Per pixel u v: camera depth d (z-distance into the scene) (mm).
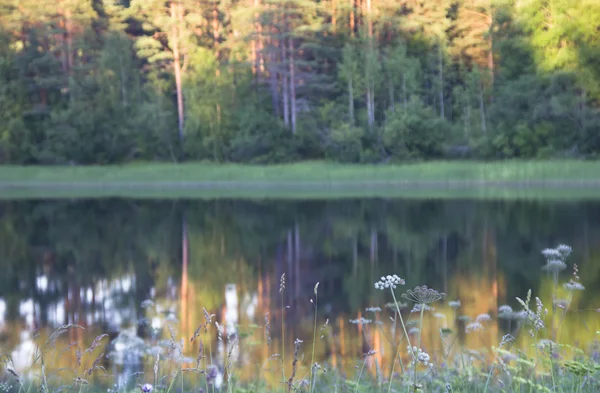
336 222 20750
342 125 48562
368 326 8344
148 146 51844
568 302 4668
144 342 7812
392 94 52781
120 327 8812
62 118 50625
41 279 12609
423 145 47219
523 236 16359
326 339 7738
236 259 14586
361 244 16219
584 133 42625
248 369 6207
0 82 51188
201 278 12508
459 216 21312
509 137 44469
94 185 44469
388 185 40594
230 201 29953
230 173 44625
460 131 50156
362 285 11406
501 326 7898
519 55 46750
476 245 15344
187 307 10047
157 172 45812
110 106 52656
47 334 8500
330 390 4457
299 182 42594
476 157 45750
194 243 17141
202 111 51656
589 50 42844
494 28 49125
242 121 50844
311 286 11477
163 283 12070
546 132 43406
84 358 7047
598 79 43156
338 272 12727
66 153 50469
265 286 11625
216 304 10203
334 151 48969
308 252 15289
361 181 41219
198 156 51812
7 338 8281
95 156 50906
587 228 17328
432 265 13031
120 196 34531
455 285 10969
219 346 7410
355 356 6855
